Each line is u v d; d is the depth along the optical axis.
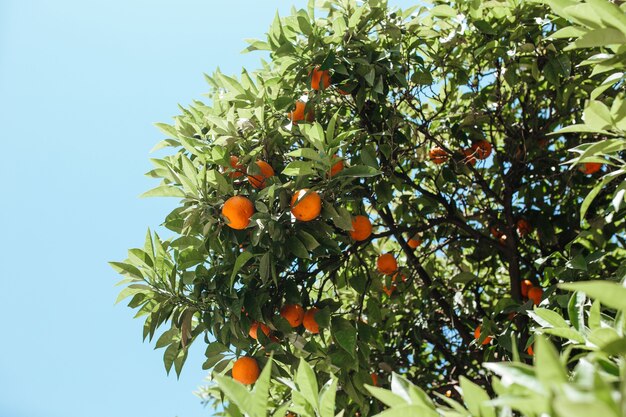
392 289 5.32
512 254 5.27
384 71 4.75
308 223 3.98
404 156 5.32
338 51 4.67
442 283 5.54
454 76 5.62
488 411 1.69
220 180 3.90
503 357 4.57
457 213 5.39
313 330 4.22
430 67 5.39
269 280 4.16
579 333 2.25
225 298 4.03
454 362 5.42
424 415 1.68
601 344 1.94
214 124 4.48
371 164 4.16
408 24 5.13
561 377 1.33
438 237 5.73
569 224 5.45
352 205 5.30
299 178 3.84
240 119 4.27
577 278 4.15
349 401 4.38
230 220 3.81
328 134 3.78
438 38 5.38
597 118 2.35
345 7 5.09
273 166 4.37
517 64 5.13
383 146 4.73
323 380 4.25
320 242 4.09
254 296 4.00
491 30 4.93
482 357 5.30
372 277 5.08
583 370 1.56
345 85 4.65
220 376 1.78
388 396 1.83
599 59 2.56
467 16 5.24
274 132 4.35
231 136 4.23
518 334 4.57
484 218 5.79
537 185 5.77
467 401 1.72
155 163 4.38
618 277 3.47
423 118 5.34
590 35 2.19
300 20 4.58
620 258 5.22
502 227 5.46
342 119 4.99
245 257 3.75
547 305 3.96
